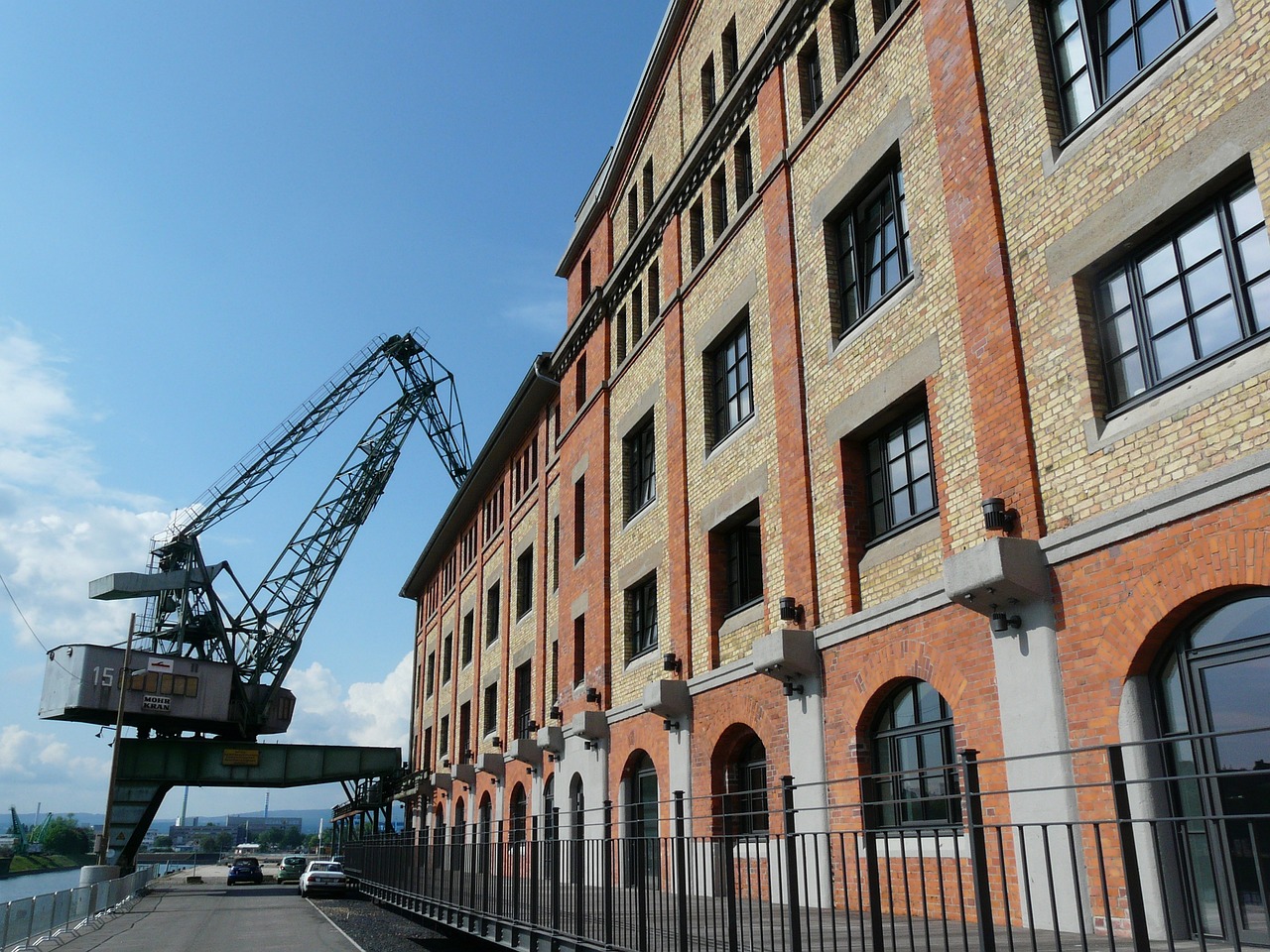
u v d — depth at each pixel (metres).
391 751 47.06
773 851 12.60
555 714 22.92
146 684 41.75
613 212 23.23
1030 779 8.39
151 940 20.38
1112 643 7.80
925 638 10.12
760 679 13.55
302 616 51.19
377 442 56.25
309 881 37.06
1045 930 7.92
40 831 116.81
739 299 15.66
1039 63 9.45
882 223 12.27
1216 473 7.04
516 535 30.36
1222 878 6.73
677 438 17.52
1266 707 6.74
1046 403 8.92
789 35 14.75
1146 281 8.23
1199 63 7.74
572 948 9.99
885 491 11.82
